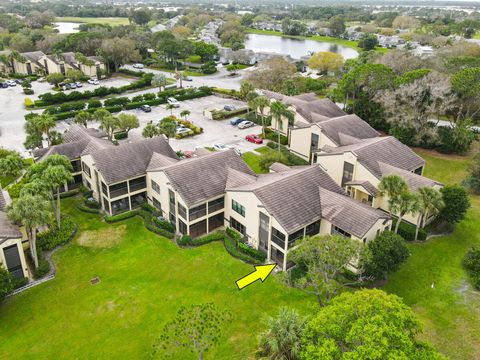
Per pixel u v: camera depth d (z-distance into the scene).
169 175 49.31
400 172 52.91
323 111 79.06
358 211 43.66
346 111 90.69
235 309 38.59
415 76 75.12
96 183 55.81
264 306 38.94
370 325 23.75
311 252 35.59
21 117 91.62
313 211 45.16
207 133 83.50
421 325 25.36
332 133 66.00
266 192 45.16
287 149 75.56
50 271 43.94
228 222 50.91
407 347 23.25
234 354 33.75
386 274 40.25
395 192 44.56
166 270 44.22
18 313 38.41
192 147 76.00
